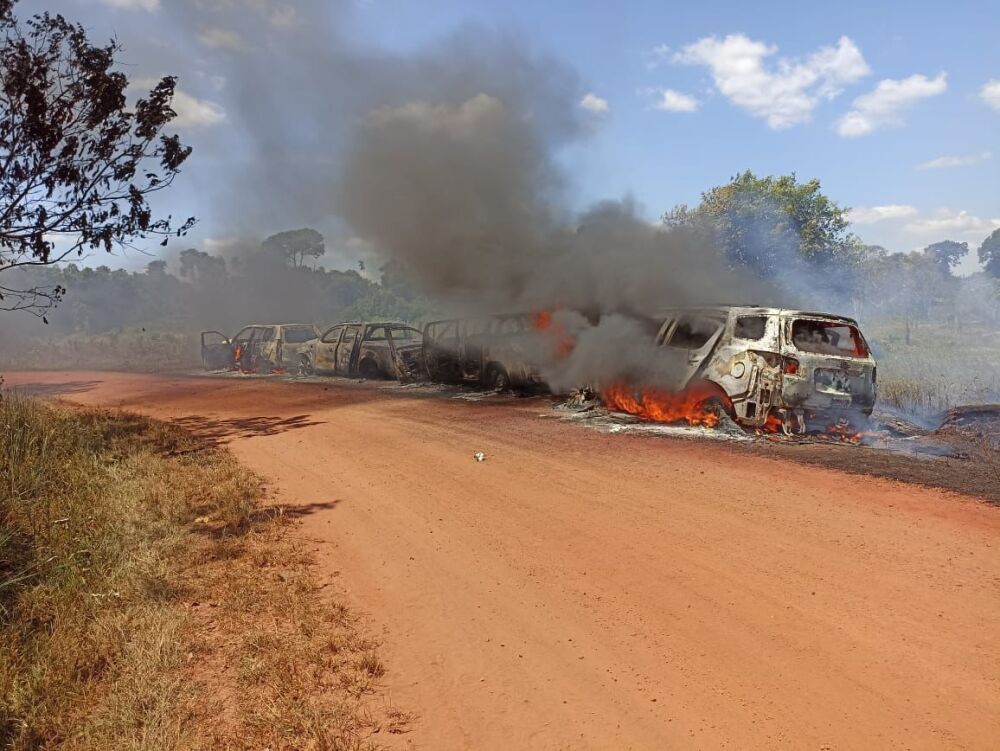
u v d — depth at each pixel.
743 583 4.46
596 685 3.41
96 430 9.10
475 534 5.61
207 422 11.95
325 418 11.96
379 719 3.17
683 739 2.96
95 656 3.66
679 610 4.14
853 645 3.65
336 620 4.16
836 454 7.93
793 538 5.22
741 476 7.01
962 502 6.04
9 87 8.02
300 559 5.11
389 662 3.69
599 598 4.36
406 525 5.90
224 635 3.95
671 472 7.23
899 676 3.35
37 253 8.48
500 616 4.18
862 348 9.03
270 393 16.25
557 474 7.33
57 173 8.32
